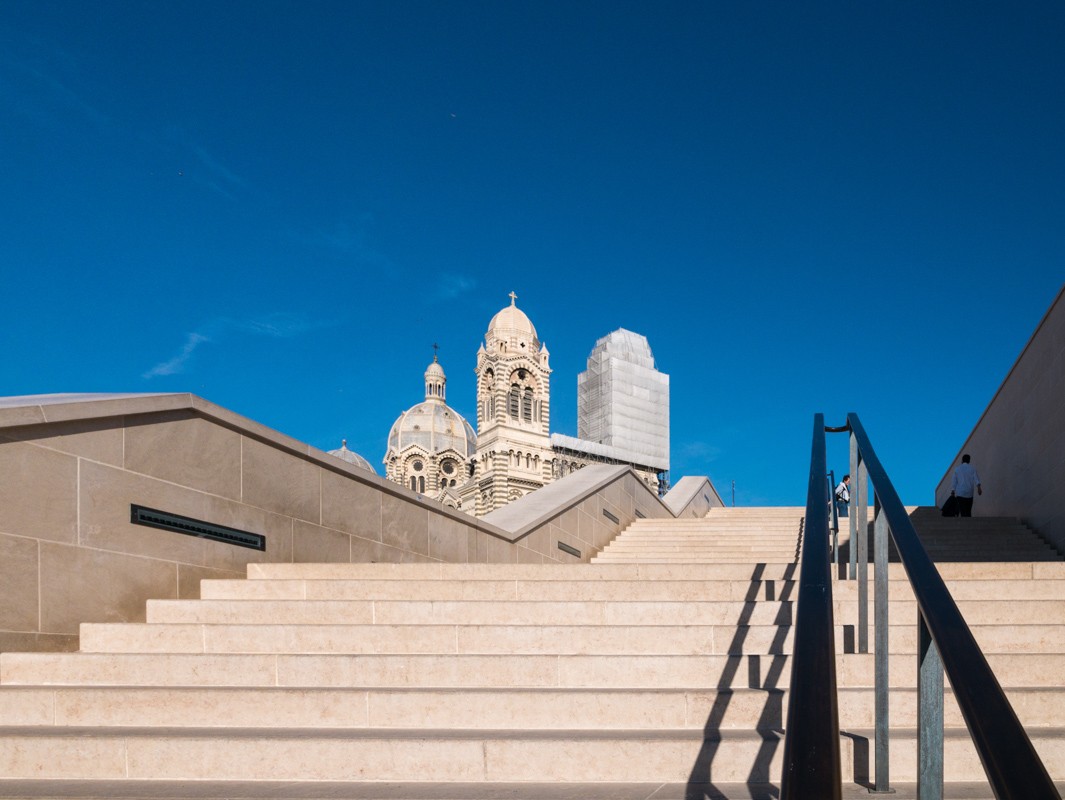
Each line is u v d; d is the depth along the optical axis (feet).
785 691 13.56
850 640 16.33
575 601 18.58
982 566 21.44
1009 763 5.26
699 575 22.67
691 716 13.51
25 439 17.57
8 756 12.84
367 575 23.54
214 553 22.58
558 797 11.37
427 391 466.70
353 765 12.50
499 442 335.26
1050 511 37.27
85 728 13.92
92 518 19.02
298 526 26.14
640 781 12.20
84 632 17.80
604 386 346.54
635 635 16.42
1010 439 44.19
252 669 15.53
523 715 13.73
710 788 11.78
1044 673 14.38
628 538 52.11
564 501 45.50
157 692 14.30
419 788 11.94
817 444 17.08
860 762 12.12
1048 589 18.74
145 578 20.29
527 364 350.64
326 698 14.05
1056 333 35.99
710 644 16.28
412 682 15.28
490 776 12.36
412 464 423.23
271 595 21.02
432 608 18.30
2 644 16.76
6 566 16.98
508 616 18.13
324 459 27.27
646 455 346.95
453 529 35.22
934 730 8.93
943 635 7.16
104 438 19.47
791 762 6.05
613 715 13.61
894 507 11.32
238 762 12.61
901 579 18.75
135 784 12.29
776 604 17.25
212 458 22.86
